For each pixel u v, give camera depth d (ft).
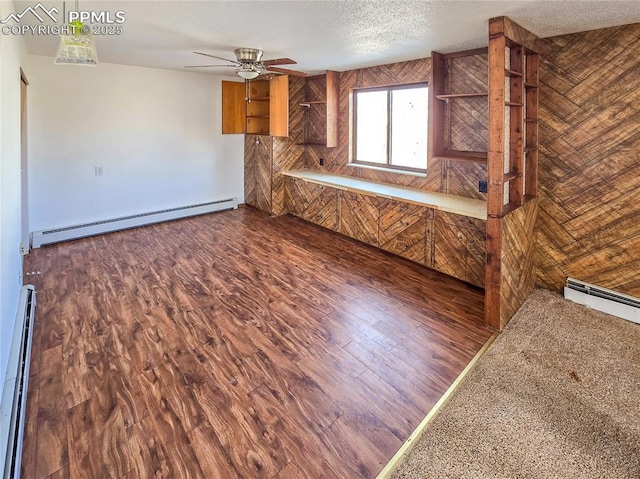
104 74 16.71
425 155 15.02
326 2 7.80
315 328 9.70
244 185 23.08
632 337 9.02
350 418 6.69
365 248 15.90
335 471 5.65
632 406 6.86
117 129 17.49
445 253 12.62
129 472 5.59
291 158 20.77
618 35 9.23
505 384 7.50
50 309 10.48
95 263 13.99
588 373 7.79
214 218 20.52
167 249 15.62
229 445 6.09
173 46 12.33
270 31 10.18
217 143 21.30
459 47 11.97
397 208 14.10
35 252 15.07
